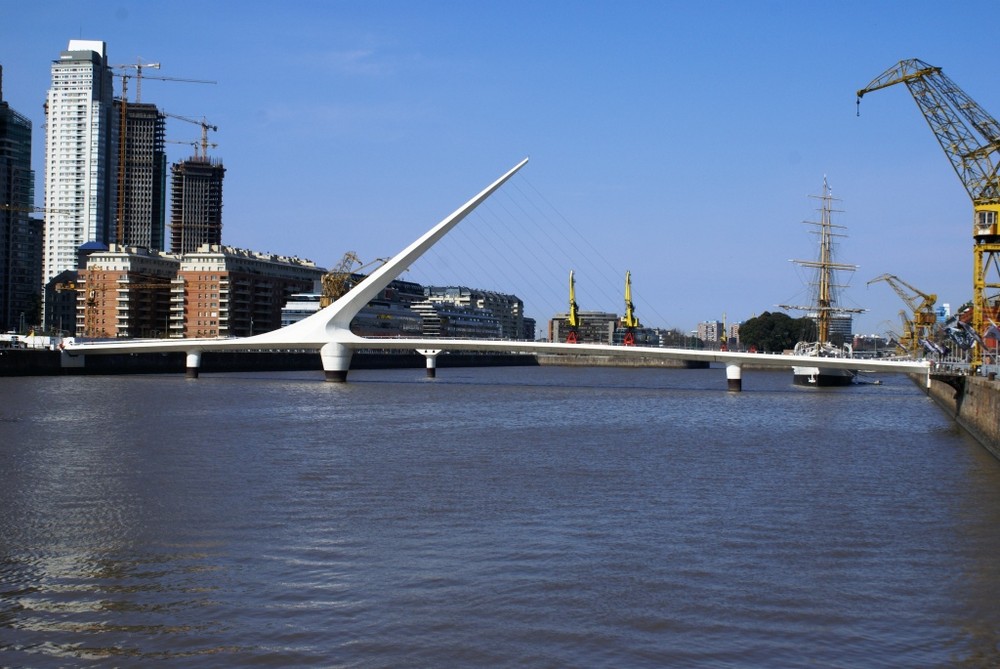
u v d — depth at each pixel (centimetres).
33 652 2109
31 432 5725
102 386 10312
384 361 19712
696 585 2595
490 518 3350
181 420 6569
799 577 2691
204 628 2250
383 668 2041
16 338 15250
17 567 2708
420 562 2775
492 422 6800
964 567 2827
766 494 3928
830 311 16512
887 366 10012
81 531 3120
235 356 15638
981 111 7644
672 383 14925
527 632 2236
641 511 3516
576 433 6125
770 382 15962
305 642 2172
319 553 2862
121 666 2044
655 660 2091
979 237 7381
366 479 4122
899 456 5303
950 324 10012
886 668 2075
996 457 5206
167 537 3044
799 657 2123
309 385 11094
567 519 3353
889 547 3045
